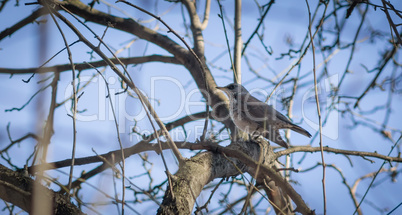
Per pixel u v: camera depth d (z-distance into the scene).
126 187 5.59
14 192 4.79
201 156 6.32
